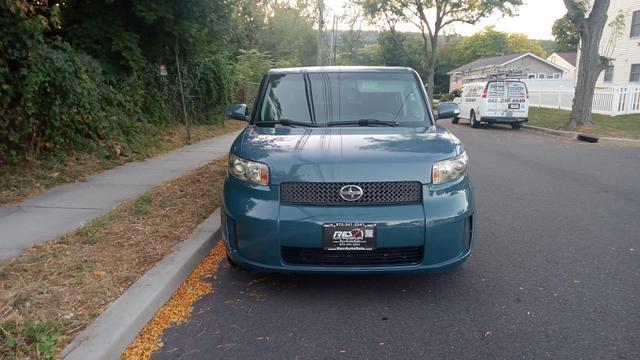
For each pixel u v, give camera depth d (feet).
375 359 10.46
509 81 68.80
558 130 60.70
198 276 14.78
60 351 9.80
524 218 21.29
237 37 98.12
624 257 16.42
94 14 34.50
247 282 14.39
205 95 53.47
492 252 16.93
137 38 35.73
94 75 30.94
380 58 199.52
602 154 41.78
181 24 36.81
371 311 12.64
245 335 11.43
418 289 13.93
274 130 15.72
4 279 12.77
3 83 22.93
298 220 12.39
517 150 44.88
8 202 20.47
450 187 13.07
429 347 10.92
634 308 12.69
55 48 28.45
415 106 17.17
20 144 25.13
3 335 10.06
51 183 23.73
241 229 12.94
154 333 11.48
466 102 77.41
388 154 13.15
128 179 25.40
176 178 25.67
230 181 13.80
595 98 74.54
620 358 10.41
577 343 11.01
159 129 41.42
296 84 17.81
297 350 10.80
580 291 13.75
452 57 262.67
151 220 18.11
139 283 12.91
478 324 11.94
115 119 32.45
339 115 16.74
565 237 18.60
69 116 27.61
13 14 22.71
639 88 71.15
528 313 12.48
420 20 130.52
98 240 15.88
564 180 29.94
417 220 12.51
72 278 12.99
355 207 12.51
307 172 12.66
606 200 24.59
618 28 83.71
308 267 12.62
